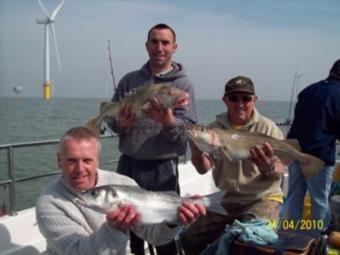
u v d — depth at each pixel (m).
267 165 1.68
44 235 1.23
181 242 1.82
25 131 10.03
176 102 1.66
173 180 1.81
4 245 1.61
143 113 1.70
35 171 4.36
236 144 1.68
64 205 1.22
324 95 2.27
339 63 2.31
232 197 1.77
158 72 1.83
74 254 1.14
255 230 1.44
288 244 1.40
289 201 2.29
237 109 1.79
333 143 2.30
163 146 1.77
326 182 2.25
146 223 1.15
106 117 1.81
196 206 1.19
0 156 3.82
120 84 1.94
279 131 1.84
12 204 1.78
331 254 1.61
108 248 1.10
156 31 1.79
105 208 1.10
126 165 1.85
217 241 1.60
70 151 1.20
